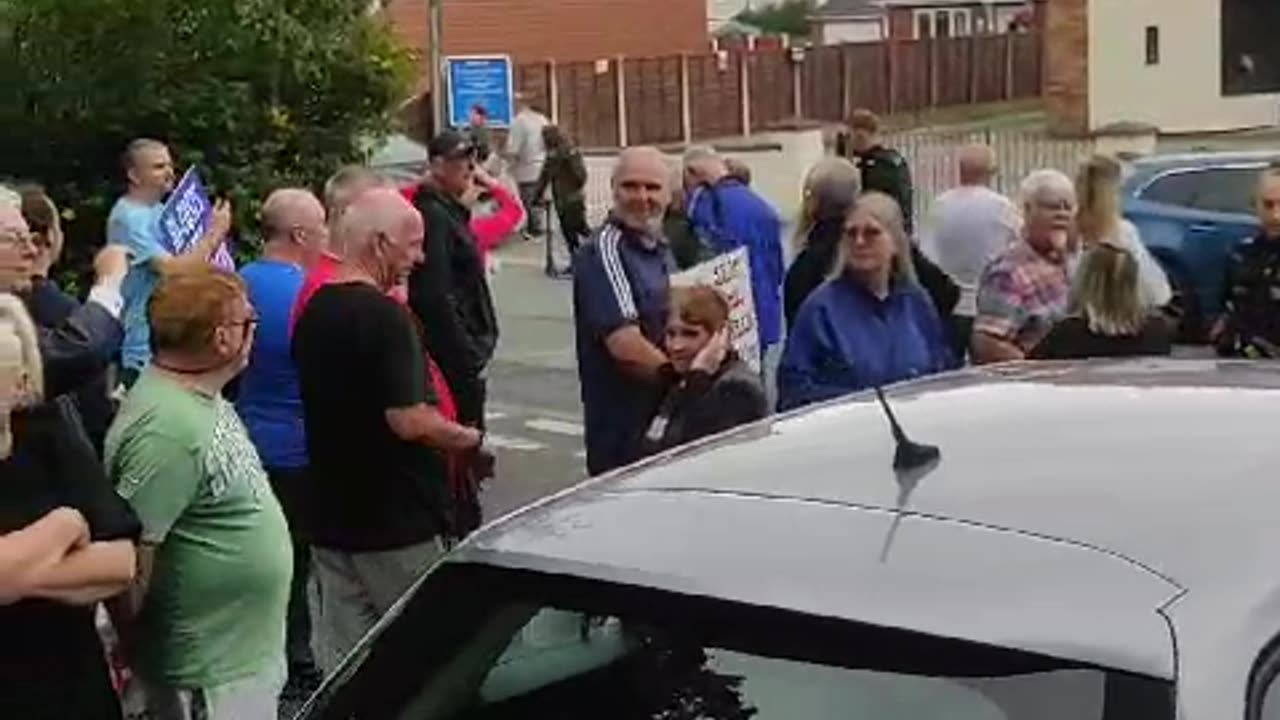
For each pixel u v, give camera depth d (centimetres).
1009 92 5028
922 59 4753
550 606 292
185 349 488
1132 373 351
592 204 2750
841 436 318
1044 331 782
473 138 1194
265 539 498
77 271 1143
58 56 1143
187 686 495
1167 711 236
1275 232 823
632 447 684
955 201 1075
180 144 1145
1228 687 238
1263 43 3791
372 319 601
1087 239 868
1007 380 350
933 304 768
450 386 830
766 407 629
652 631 279
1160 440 296
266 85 1157
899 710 253
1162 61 3759
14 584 407
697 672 272
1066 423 309
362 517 612
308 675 696
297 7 1158
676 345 627
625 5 4938
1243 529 261
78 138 1155
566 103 3922
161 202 827
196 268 504
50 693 421
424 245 802
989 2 6431
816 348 696
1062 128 3816
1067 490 279
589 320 699
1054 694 243
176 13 1136
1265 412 311
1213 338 894
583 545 293
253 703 500
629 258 704
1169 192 1563
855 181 903
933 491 285
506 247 2423
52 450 425
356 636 621
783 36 5766
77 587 417
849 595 262
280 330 694
